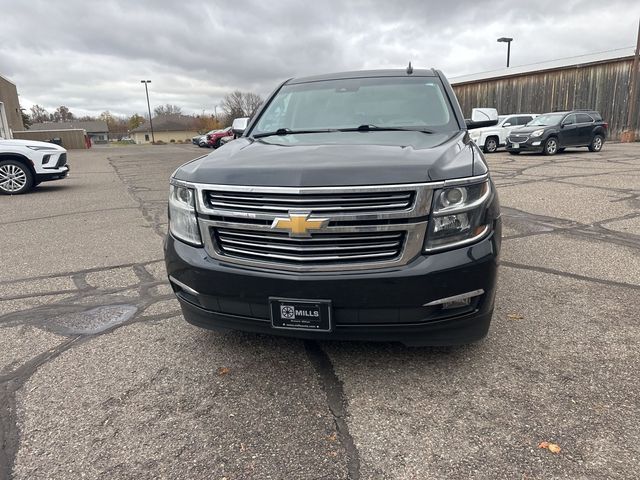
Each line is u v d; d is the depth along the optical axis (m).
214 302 2.67
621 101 24.58
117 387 2.67
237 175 2.54
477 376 2.67
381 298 2.38
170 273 2.84
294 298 2.45
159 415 2.42
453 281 2.39
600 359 2.82
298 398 2.53
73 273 4.70
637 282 4.05
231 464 2.08
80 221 7.30
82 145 42.28
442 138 3.18
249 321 2.63
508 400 2.45
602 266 4.48
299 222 2.38
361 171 2.38
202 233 2.65
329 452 2.13
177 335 3.28
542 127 17.47
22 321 3.56
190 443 2.21
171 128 92.06
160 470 2.05
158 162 21.50
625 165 12.99
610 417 2.29
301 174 2.41
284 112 4.07
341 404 2.47
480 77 31.02
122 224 6.99
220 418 2.39
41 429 2.33
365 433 2.25
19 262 5.14
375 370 2.77
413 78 4.19
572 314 3.43
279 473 2.02
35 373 2.83
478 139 19.97
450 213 2.40
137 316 3.61
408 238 2.38
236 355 2.98
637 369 2.70
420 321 2.44
